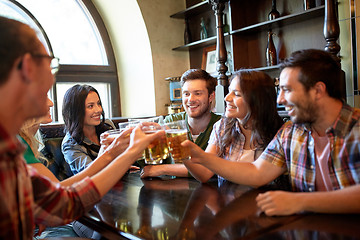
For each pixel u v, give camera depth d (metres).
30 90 0.70
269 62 3.08
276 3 3.08
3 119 0.68
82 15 3.75
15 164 0.71
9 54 0.65
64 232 1.68
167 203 1.11
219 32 2.85
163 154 1.24
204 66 3.68
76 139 1.98
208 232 0.82
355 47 2.29
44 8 3.45
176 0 3.79
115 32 3.84
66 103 1.99
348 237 0.72
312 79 0.99
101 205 1.14
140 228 0.89
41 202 0.89
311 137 1.12
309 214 0.89
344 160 1.00
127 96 3.97
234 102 1.45
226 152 1.58
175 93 3.55
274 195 0.93
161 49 3.66
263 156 1.25
